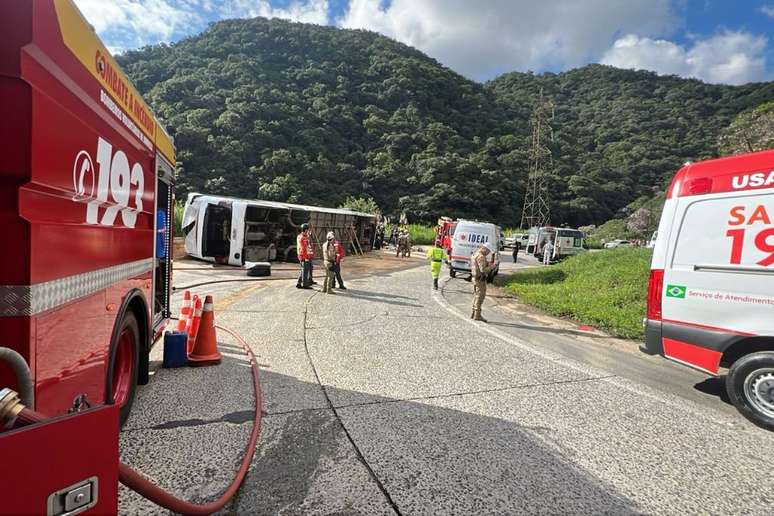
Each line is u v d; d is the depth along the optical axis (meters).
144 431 3.48
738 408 4.32
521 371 5.58
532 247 39.91
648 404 4.61
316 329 7.38
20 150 1.75
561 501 2.81
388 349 6.33
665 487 3.03
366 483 2.90
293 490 2.79
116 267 3.13
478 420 4.00
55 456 1.28
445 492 2.84
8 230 1.81
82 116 2.37
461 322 8.65
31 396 1.61
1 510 1.15
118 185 3.09
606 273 13.91
